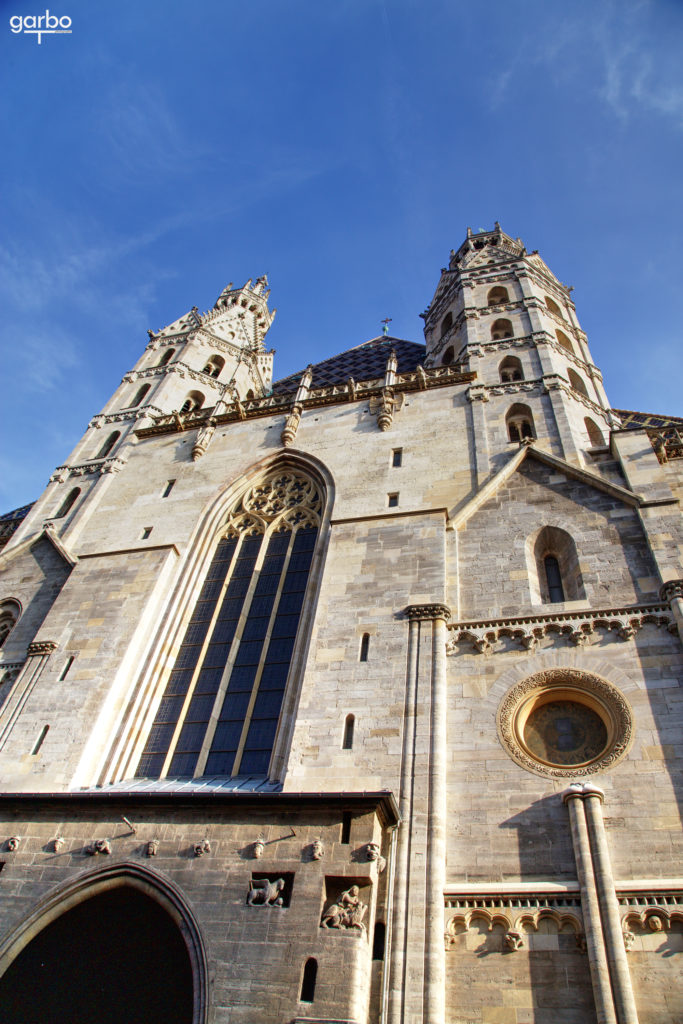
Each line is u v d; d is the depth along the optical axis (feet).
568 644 80.59
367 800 63.87
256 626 101.71
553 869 63.36
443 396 128.77
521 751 72.84
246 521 119.44
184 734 91.86
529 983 57.31
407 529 99.96
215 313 202.39
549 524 96.32
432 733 74.59
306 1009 52.44
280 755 82.17
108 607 104.73
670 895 58.95
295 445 128.47
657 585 83.46
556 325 149.59
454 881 64.28
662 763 68.03
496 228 197.57
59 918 65.46
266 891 59.82
